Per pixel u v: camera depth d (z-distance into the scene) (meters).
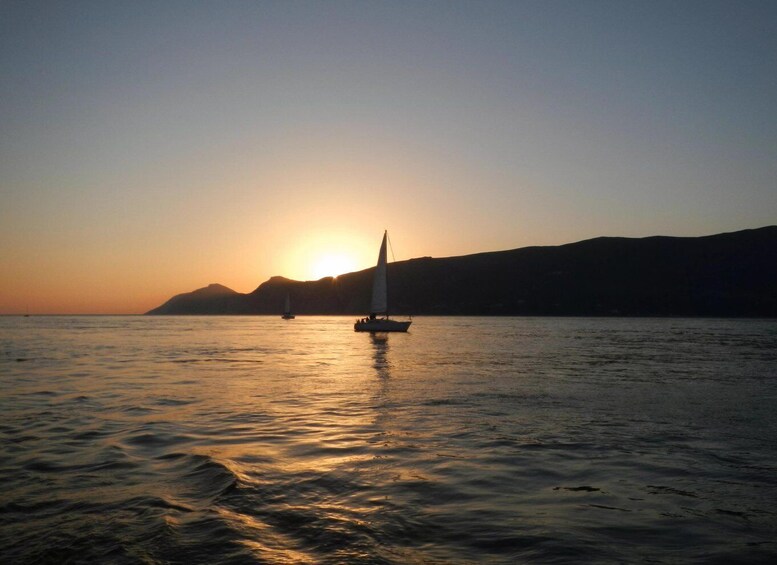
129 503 7.93
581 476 9.62
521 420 15.01
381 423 14.55
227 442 12.16
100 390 20.97
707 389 21.39
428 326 105.31
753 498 8.44
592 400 18.62
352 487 8.85
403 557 6.16
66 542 6.52
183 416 15.51
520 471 9.91
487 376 26.09
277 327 119.25
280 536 6.74
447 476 9.55
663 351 42.53
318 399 18.91
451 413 16.12
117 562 5.98
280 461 10.53
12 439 12.38
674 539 6.73
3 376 25.83
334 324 143.12
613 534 6.89
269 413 16.08
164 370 29.19
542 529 7.04
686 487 9.01
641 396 19.48
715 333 74.19
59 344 55.03
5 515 7.46
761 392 20.52
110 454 10.97
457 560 6.08
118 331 94.38
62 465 10.13
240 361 35.41
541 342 55.56
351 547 6.41
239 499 8.09
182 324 148.12
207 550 6.29
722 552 6.34
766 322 122.00
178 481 9.09
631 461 10.66
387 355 40.09
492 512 7.71
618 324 113.31
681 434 13.17
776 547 6.50
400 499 8.26
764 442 12.33
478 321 138.88
